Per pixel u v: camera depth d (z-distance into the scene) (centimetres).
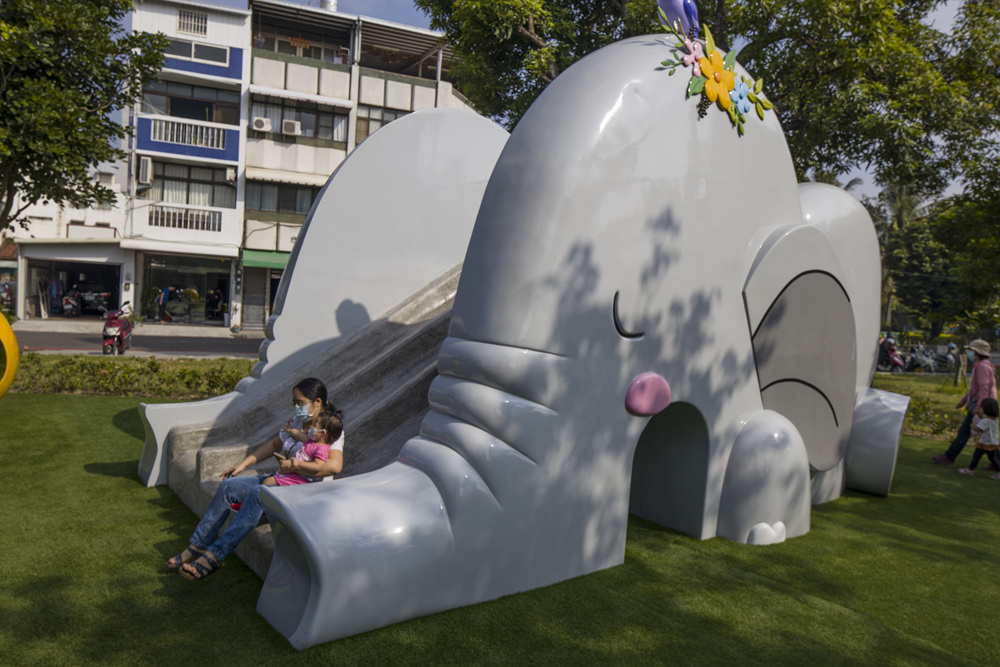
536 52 1297
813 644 324
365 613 302
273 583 320
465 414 341
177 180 2542
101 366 1012
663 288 397
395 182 619
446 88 2742
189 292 2700
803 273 482
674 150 395
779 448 455
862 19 1085
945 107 1166
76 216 2738
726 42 1206
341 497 314
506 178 363
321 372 568
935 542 498
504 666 287
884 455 611
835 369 530
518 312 342
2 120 991
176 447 514
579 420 367
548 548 364
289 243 2641
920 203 3750
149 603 331
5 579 350
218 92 2541
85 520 441
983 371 779
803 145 1239
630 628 327
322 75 2592
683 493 462
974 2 1289
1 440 636
